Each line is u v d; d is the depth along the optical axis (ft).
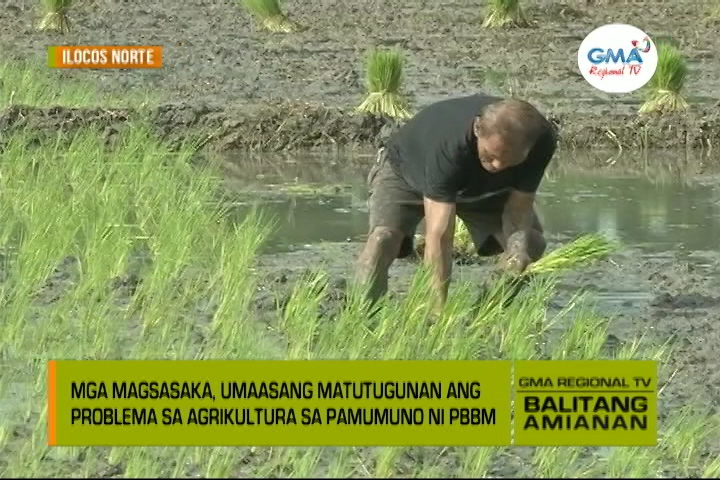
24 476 25.20
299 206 50.49
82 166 50.37
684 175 57.36
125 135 59.93
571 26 94.38
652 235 46.03
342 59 82.28
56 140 58.59
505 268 31.48
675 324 35.68
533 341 32.50
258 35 90.68
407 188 32.76
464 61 81.97
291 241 44.68
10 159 51.13
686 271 41.09
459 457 26.81
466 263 41.50
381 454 25.98
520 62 81.76
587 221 48.14
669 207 50.70
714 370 32.14
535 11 97.96
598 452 27.27
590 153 61.82
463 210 32.42
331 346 31.01
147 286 36.40
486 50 85.71
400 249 33.37
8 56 81.05
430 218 31.14
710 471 26.07
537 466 26.45
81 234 43.42
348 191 53.67
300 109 63.46
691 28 93.04
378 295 32.99
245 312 34.83
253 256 40.09
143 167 49.98
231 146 61.87
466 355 30.35
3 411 28.45
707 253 43.55
